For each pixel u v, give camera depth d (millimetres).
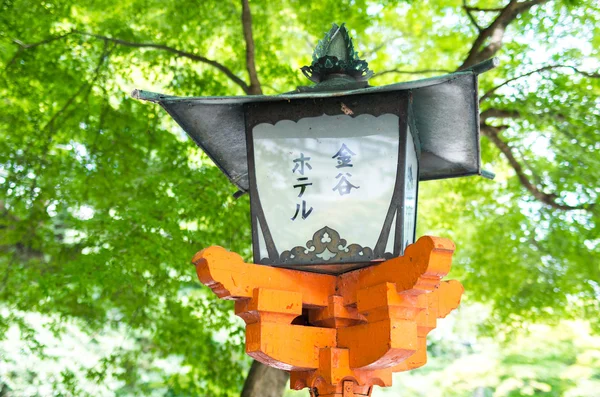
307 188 2965
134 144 8656
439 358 15461
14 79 8367
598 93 8734
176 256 7520
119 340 12594
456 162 3783
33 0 8383
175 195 8078
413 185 3203
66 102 8703
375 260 2820
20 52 8406
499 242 9461
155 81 8898
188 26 9188
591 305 9055
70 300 8062
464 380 13055
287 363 2799
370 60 10094
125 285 7879
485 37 8516
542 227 9328
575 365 11742
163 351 8211
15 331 12156
